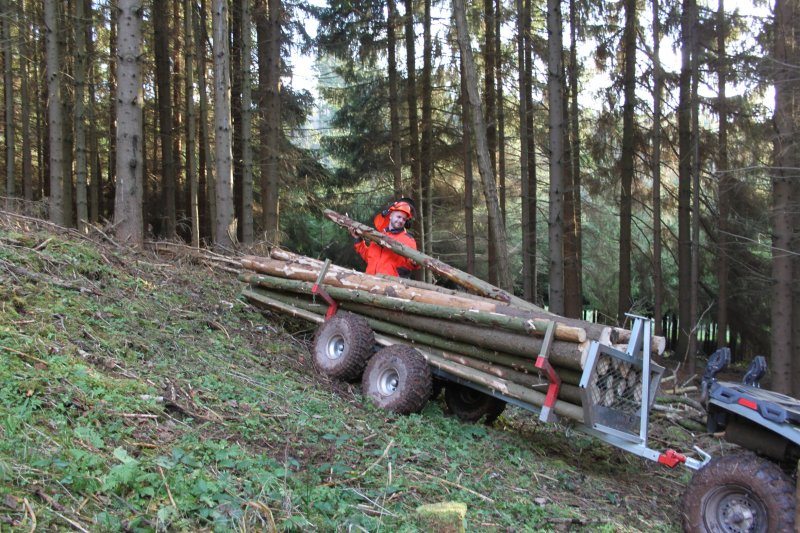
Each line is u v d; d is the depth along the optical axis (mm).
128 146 9188
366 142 22719
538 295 26906
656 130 16797
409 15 19609
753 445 4555
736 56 15375
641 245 26750
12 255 6285
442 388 7242
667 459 4789
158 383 4820
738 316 19656
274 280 7945
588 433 5234
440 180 23266
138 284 7465
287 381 6109
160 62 18656
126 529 2740
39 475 2936
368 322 6980
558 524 4223
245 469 3721
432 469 4703
